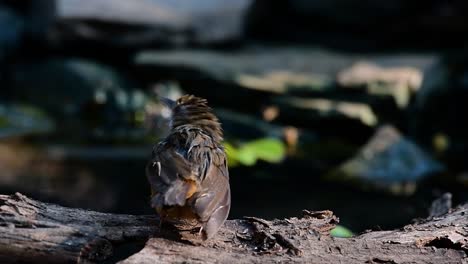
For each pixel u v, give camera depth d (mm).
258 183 10734
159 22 15539
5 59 15562
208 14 16062
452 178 11633
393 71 14398
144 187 10008
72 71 14938
